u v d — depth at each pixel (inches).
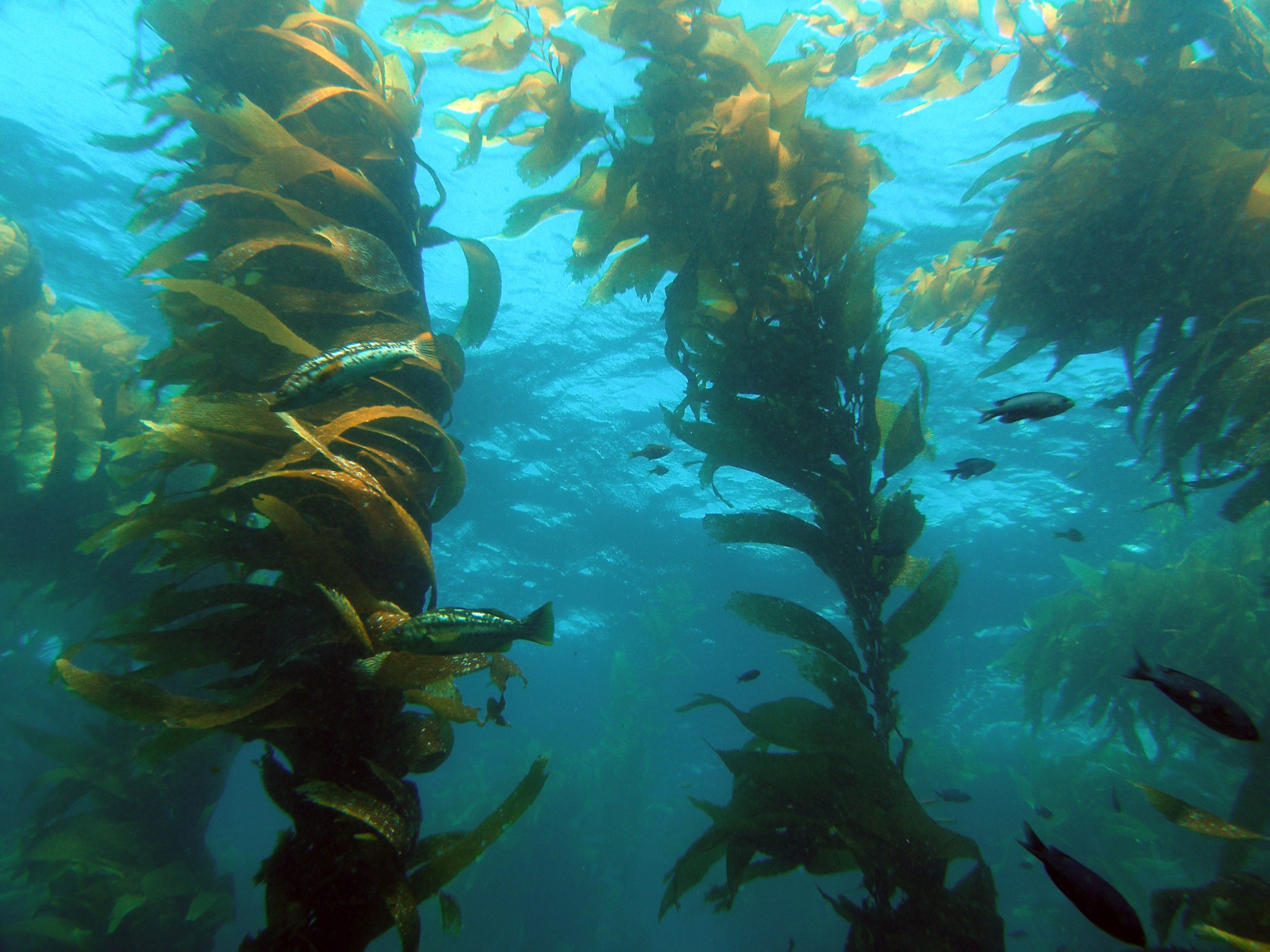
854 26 188.7
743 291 130.1
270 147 89.8
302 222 85.2
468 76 296.8
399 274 87.0
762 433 118.6
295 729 66.6
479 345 119.9
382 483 78.0
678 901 97.8
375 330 85.4
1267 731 118.9
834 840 93.4
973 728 882.1
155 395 87.2
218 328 81.5
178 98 90.9
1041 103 181.0
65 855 160.6
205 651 66.4
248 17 109.7
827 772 93.9
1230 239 142.6
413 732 70.7
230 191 86.7
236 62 106.2
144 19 106.0
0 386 194.7
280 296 84.7
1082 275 163.9
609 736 613.0
